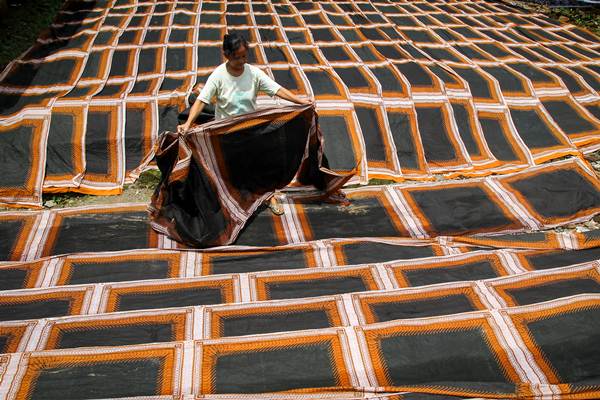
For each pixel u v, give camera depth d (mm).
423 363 2414
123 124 4285
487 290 2938
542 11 7676
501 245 3402
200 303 2879
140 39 5461
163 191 3441
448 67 5180
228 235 3379
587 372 2369
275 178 3654
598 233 3436
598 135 4695
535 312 2639
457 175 4285
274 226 3568
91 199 3896
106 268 3104
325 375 2361
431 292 2930
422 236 3539
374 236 3520
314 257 3275
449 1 7426
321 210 3750
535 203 3832
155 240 3367
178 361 2367
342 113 4492
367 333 2537
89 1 6512
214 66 4988
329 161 4250
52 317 2709
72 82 4684
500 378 2365
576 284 2980
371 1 7074
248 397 2219
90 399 2168
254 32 5797
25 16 6418
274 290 2992
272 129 3465
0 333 2553
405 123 4555
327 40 5703
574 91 5152
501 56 5613
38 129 4137
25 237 3342
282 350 2457
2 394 2145
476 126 4645
